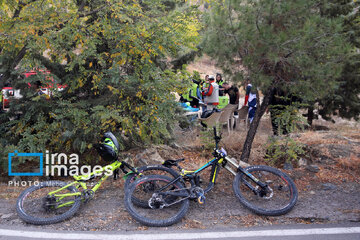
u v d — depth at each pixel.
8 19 5.41
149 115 5.72
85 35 5.52
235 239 3.56
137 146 6.60
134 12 5.40
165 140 6.86
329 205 4.38
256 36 4.67
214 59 5.20
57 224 3.94
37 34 5.22
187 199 4.09
